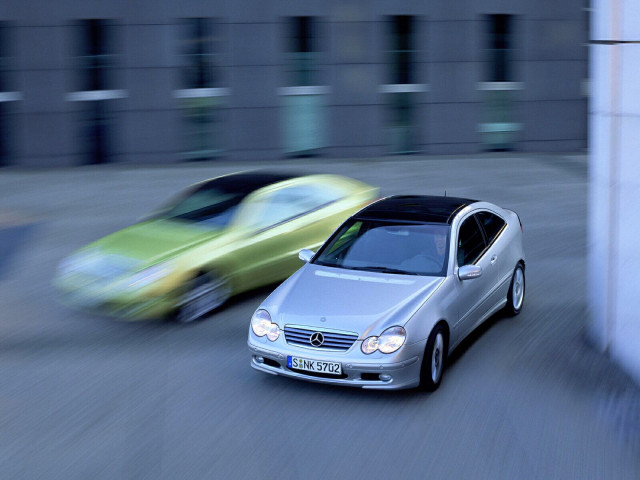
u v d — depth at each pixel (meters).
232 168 21.47
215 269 8.08
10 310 8.47
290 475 4.76
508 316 7.97
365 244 7.02
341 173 20.06
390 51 23.39
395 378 5.77
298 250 8.92
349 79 23.34
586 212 14.07
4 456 5.07
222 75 22.78
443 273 6.52
